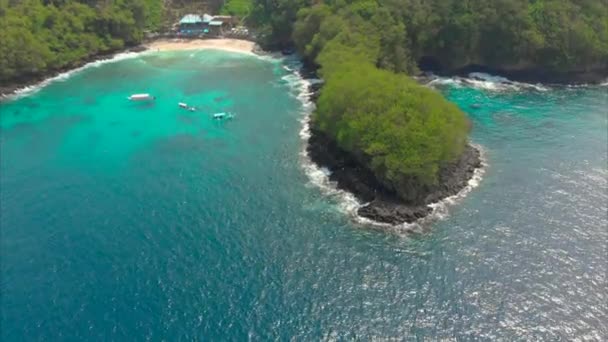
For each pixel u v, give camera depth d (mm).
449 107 138125
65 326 93750
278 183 136750
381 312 95938
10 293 100938
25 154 152000
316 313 96000
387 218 121125
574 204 124375
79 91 197000
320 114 150000
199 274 105062
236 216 122875
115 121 172750
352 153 138625
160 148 154750
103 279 104125
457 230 117250
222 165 145125
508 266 105562
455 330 91875
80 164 146375
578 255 107875
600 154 145750
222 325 93688
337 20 196750
